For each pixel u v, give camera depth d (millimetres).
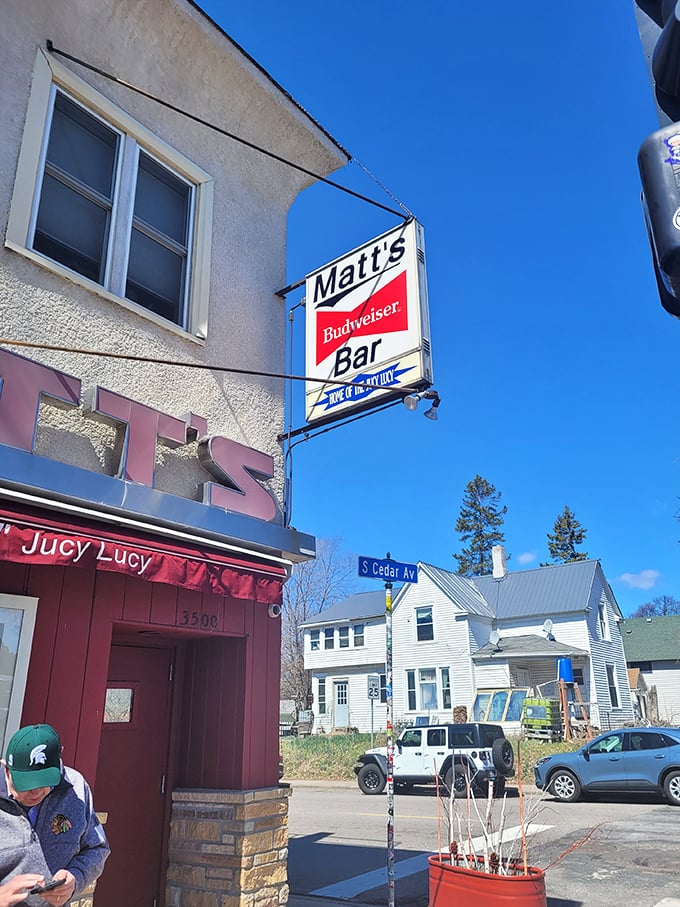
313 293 7020
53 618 4566
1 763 2691
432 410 6000
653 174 1398
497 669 30781
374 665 35312
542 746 22344
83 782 2959
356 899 7699
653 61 1513
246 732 5773
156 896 5645
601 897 7496
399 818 13477
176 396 5777
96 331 5254
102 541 4445
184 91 6645
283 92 7352
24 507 4270
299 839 11531
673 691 37719
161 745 5941
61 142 5520
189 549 5059
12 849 2592
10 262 4785
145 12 6160
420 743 17594
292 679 45844
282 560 5883
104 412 4871
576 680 31094
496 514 69000
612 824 11781
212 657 6121
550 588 33875
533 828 11508
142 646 5977
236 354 6496
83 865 2789
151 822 5727
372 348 6309
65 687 4535
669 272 1338
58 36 5531
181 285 6367
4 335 4633
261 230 7234
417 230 6352
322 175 8031
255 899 5402
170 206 6426
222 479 5785
